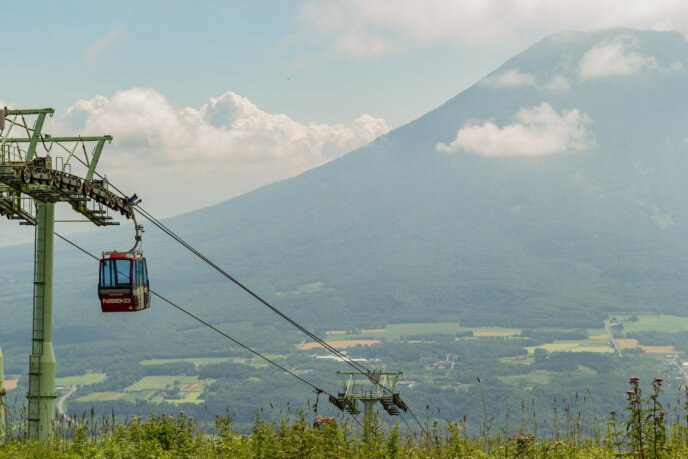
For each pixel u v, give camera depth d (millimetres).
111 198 46750
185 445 33812
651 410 24500
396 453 32031
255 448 30812
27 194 42812
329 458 30016
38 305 44031
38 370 43406
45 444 36312
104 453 32656
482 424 33312
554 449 30125
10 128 42125
